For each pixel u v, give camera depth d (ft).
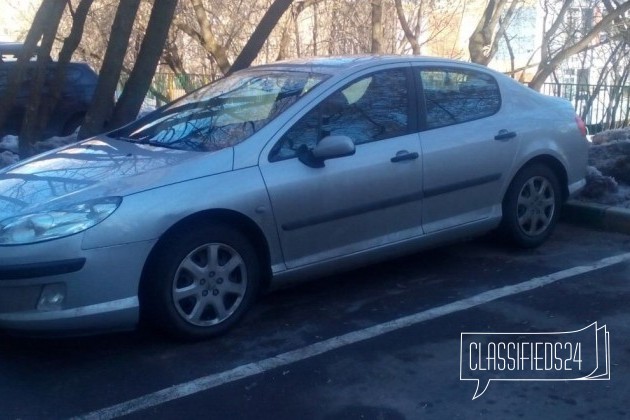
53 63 39.50
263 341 17.65
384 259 20.21
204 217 17.20
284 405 14.94
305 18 49.60
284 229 18.16
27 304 15.92
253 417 14.56
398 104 20.20
